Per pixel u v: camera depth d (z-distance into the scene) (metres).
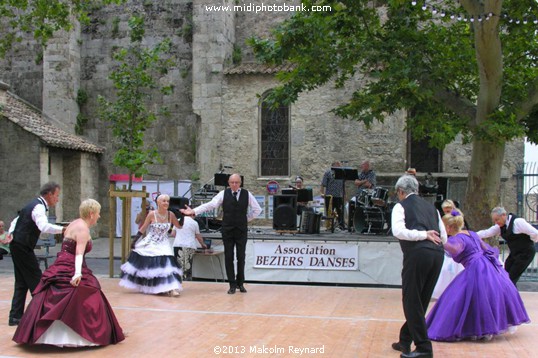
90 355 6.64
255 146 21.42
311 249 12.48
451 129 12.58
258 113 21.48
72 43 23.12
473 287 7.38
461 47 13.47
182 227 11.23
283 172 21.50
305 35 13.01
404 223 6.55
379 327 8.11
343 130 20.86
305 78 13.30
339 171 14.84
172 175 22.86
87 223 7.21
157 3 23.23
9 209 19.81
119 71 17.34
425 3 12.95
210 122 21.64
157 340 7.33
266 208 21.23
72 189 22.06
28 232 7.95
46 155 20.08
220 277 12.98
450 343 7.30
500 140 11.77
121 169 23.33
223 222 10.87
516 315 7.53
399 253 12.11
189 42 22.97
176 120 22.89
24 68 23.94
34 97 23.83
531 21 12.22
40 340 6.67
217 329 7.93
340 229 15.55
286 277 12.53
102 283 11.98
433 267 6.42
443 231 6.78
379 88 12.96
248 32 23.41
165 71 17.59
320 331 7.85
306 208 14.52
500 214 9.92
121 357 6.58
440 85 13.08
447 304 7.43
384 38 13.06
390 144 20.52
